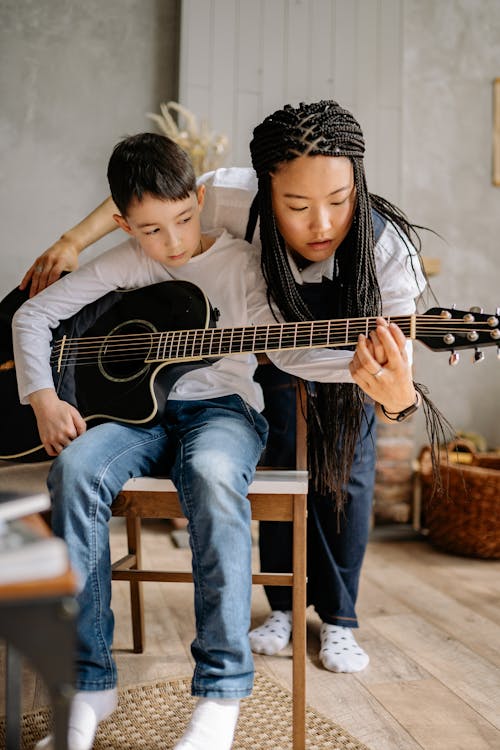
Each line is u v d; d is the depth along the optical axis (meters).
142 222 1.52
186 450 1.42
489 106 3.88
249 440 1.48
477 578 2.63
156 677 1.78
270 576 1.41
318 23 3.54
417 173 3.82
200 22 3.42
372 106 3.60
